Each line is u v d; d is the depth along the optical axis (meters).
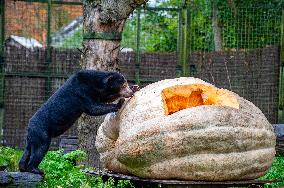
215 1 13.56
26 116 13.76
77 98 6.87
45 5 14.84
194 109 6.29
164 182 6.17
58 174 7.55
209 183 6.26
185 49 13.41
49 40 13.57
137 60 13.66
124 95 6.79
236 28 13.49
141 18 14.52
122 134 6.46
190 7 13.45
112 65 9.35
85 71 6.89
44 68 13.75
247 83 13.19
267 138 6.59
